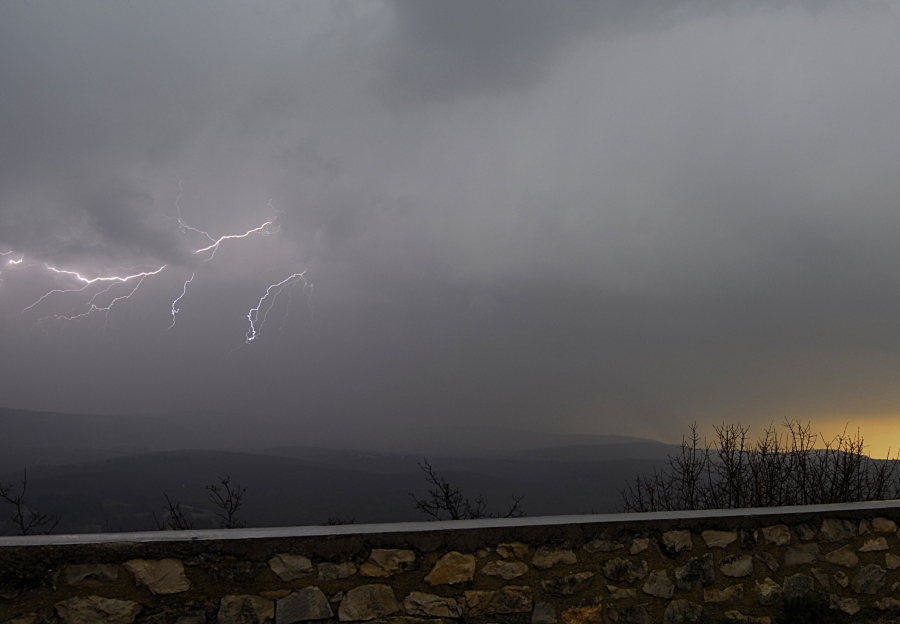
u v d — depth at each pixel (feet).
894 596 14.53
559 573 12.42
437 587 11.69
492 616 11.90
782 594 13.78
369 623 11.20
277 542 10.99
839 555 14.38
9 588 9.50
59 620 9.69
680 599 13.10
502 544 12.22
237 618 10.55
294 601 10.87
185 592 10.39
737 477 28.30
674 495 27.84
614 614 12.62
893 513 15.02
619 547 12.92
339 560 11.27
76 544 9.95
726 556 13.58
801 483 27.58
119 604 10.03
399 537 11.67
